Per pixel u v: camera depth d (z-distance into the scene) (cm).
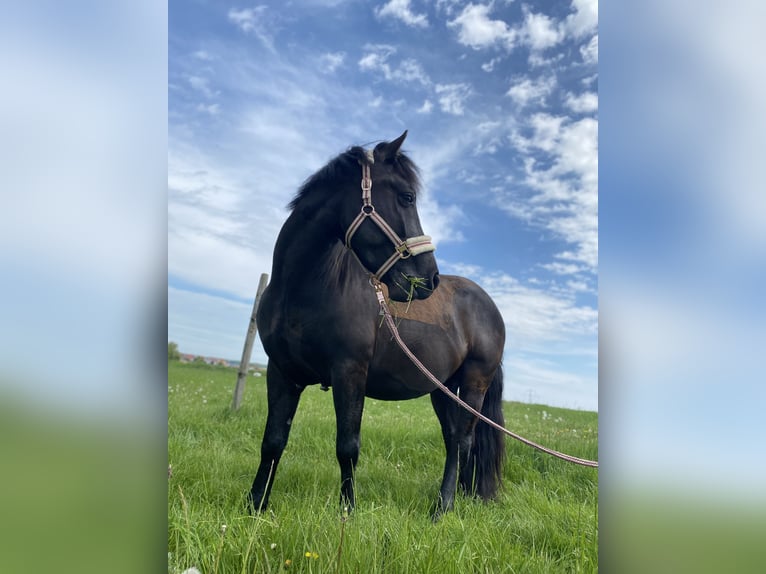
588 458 495
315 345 306
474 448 400
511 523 315
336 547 209
